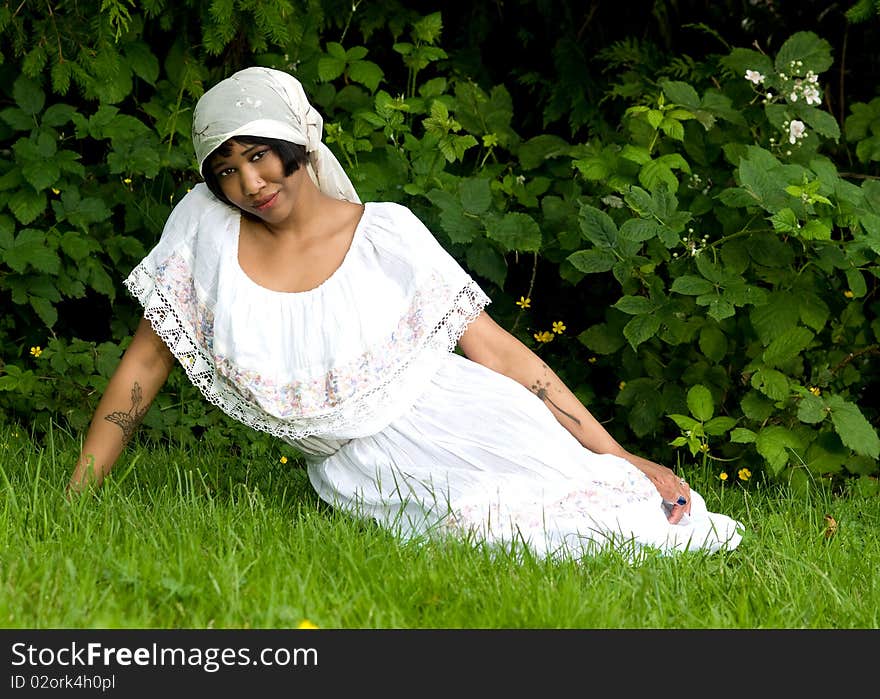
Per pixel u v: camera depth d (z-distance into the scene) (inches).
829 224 235.1
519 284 284.0
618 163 256.5
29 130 273.9
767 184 234.2
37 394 256.5
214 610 151.7
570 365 272.8
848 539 207.0
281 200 180.7
